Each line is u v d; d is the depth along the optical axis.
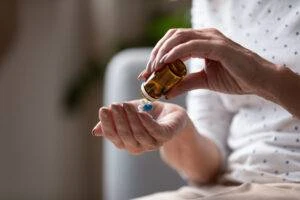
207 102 1.11
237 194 0.91
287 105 0.82
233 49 0.81
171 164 1.10
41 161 2.16
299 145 0.93
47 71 2.10
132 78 1.31
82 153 2.24
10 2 2.01
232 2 1.01
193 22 1.12
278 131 0.95
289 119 0.94
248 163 0.98
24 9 2.05
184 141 1.03
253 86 0.81
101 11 2.17
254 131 0.99
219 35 0.84
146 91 0.84
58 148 2.18
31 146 2.14
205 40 0.81
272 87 0.81
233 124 1.05
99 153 2.25
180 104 1.26
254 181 0.96
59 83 2.12
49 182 2.18
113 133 0.84
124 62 1.32
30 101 2.11
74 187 2.24
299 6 0.94
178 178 1.30
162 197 1.01
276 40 0.95
